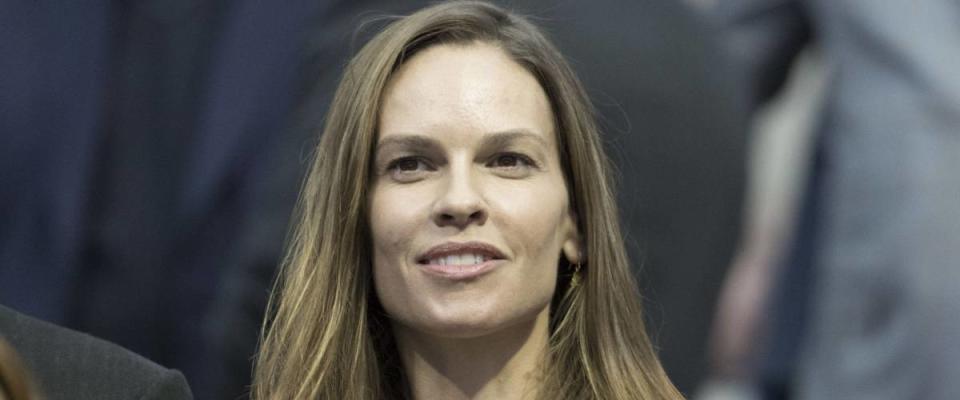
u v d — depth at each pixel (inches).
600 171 263.4
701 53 320.5
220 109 343.6
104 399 249.6
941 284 389.4
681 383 317.7
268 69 343.3
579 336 261.6
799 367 406.0
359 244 259.0
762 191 427.2
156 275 345.4
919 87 393.4
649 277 314.2
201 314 344.5
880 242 393.4
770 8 407.2
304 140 310.7
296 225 277.1
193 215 344.2
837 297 397.7
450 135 252.4
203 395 335.0
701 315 318.7
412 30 259.1
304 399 260.1
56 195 346.3
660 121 313.9
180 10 345.1
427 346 257.8
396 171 255.0
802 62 411.5
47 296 347.6
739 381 418.6
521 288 251.9
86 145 346.6
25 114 346.0
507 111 254.5
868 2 397.4
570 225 261.4
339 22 314.5
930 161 391.5
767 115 425.7
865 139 396.8
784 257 411.8
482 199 251.1
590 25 312.7
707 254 317.7
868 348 394.6
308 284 262.1
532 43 260.5
